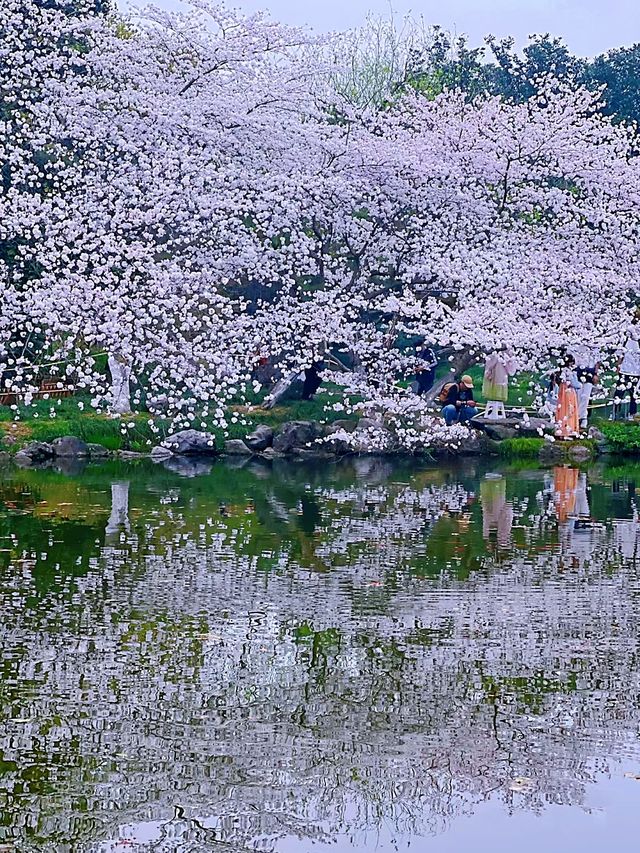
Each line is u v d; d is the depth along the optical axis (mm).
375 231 28688
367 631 11617
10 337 24500
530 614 12336
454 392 29078
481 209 28484
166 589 13078
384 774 8312
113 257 22828
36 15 25844
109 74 26453
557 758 8648
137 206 23781
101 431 26359
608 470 25656
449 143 28969
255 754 8609
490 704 9695
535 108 30016
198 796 7949
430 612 12336
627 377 29969
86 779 8133
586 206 28984
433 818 7641
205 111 26141
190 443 26781
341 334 26250
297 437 27766
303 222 28250
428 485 22406
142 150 25391
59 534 16031
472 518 18203
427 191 28141
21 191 25484
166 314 22922
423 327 25484
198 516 17859
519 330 25391
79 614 11977
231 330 23781
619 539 16484
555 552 15500
